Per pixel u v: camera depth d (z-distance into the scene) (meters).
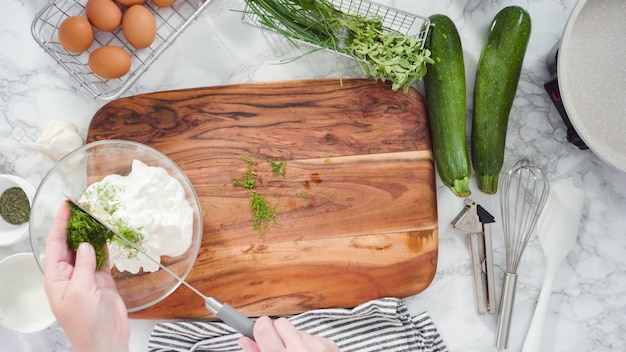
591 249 1.34
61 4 1.28
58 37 1.21
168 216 1.17
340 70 1.30
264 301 1.27
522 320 1.34
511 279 1.27
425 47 1.22
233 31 1.30
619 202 1.33
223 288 1.26
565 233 1.30
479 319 1.32
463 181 1.20
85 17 1.29
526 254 1.33
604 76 1.20
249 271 1.26
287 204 1.27
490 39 1.22
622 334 1.33
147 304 1.20
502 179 1.32
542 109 1.33
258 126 1.27
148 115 1.27
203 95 1.27
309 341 0.97
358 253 1.26
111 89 1.30
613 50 1.19
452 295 1.33
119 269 1.17
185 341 1.29
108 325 1.00
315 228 1.27
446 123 1.20
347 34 1.26
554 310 1.34
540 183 1.33
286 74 1.31
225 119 1.27
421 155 1.26
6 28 1.29
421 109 1.26
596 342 1.33
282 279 1.27
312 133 1.27
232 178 1.27
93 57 1.19
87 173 1.21
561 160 1.33
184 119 1.27
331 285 1.27
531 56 1.31
